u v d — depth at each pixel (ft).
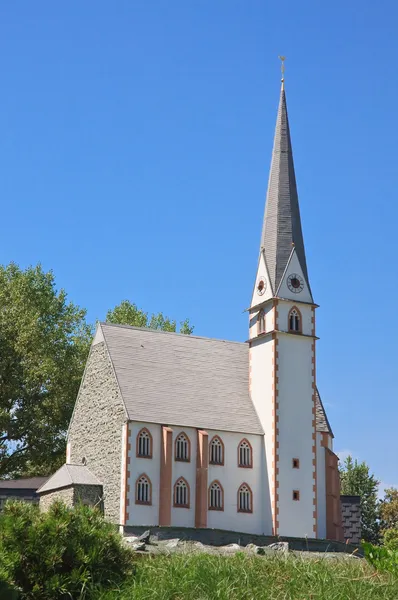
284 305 275.80
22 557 98.63
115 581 101.71
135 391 254.27
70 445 272.51
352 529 294.05
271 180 296.92
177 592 97.40
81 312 338.13
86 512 107.55
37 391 309.42
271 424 264.72
